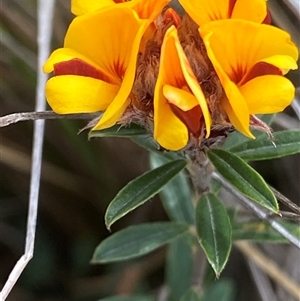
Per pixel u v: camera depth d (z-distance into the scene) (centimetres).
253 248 18
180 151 12
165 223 15
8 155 21
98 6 10
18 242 22
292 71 19
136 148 21
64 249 22
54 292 22
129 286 21
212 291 18
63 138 21
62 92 9
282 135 12
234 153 12
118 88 10
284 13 19
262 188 11
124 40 10
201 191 13
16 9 20
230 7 10
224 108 10
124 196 12
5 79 21
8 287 13
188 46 9
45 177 21
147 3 9
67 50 10
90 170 21
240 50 9
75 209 22
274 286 20
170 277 18
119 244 15
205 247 12
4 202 22
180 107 9
